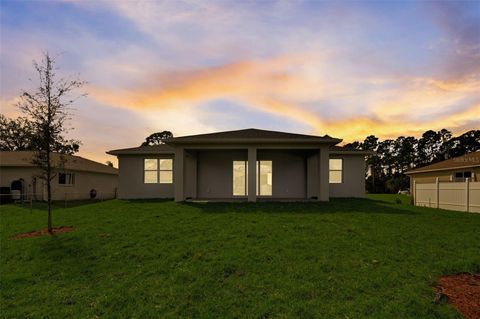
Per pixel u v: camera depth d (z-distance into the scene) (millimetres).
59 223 10055
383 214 11047
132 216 10750
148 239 7602
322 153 14797
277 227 8625
